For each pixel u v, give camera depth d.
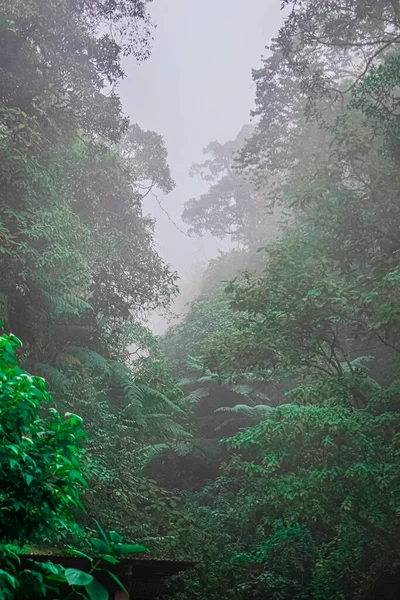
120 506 13.62
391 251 16.03
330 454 13.94
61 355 17.42
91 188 20.95
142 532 13.52
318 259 15.10
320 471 13.25
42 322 17.39
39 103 16.70
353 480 13.34
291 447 13.95
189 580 14.23
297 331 15.05
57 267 16.03
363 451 13.66
